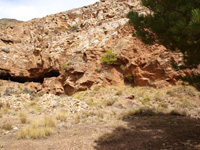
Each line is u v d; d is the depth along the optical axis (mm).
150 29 6941
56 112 10984
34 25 33969
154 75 16734
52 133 6785
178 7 5609
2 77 27922
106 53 21047
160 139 5418
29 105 12719
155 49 18141
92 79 19781
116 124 7660
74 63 22156
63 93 21938
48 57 26500
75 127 7730
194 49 5461
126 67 19156
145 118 9055
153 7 6328
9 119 9273
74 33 27156
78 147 5141
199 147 4453
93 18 27859
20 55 29266
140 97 14133
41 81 29453
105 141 5523
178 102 12062
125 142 5379
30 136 6355
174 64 7582
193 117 9047
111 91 16672
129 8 25156
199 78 6203
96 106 12594
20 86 25938
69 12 31625
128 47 19844
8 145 5516
